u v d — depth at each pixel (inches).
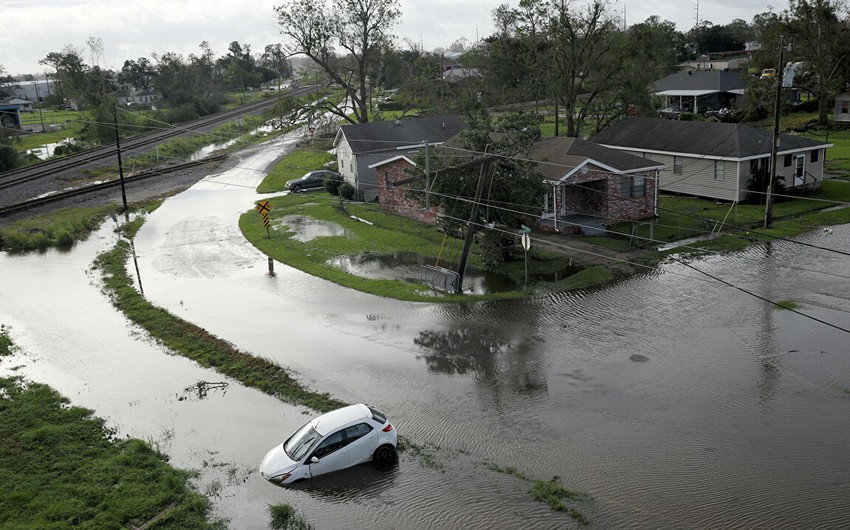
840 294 1075.3
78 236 1785.2
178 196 2249.0
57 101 6033.5
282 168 2623.0
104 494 649.0
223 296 1251.8
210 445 744.3
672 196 1807.3
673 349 916.6
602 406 777.6
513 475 652.1
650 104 2335.1
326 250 1504.7
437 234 1573.6
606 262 1301.7
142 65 7239.2
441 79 3294.8
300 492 645.3
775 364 859.4
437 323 1060.5
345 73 3442.4
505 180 1236.5
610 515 579.8
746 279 1166.3
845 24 2760.8
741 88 3341.5
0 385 913.5
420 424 762.8
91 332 1117.1
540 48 2701.8
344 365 930.1
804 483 615.2
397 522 589.3
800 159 1716.3
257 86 7470.5
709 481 624.1
